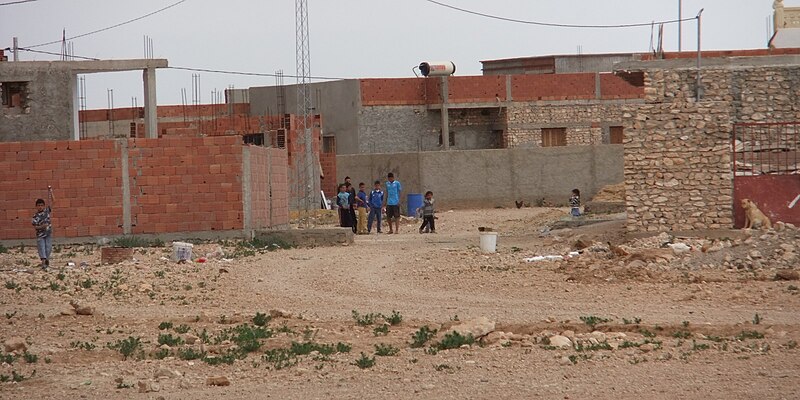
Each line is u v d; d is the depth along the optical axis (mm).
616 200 67375
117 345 21234
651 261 31984
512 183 77938
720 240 36906
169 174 43469
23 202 42688
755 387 16125
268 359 19391
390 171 77875
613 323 22484
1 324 24234
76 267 35062
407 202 74188
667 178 39188
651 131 39312
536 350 19625
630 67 40281
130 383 17734
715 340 20266
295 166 71438
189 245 36781
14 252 40594
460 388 16672
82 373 18656
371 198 53219
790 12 54875
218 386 17406
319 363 19000
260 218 46219
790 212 38375
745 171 40250
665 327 21844
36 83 51406
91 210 42969
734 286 27625
